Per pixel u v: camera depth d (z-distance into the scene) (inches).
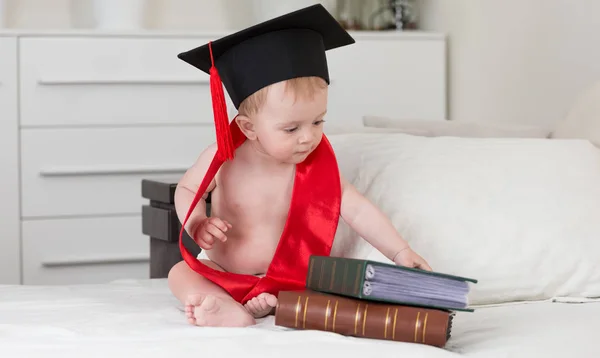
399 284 47.0
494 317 54.6
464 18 126.3
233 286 56.2
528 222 62.7
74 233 126.0
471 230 62.2
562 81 99.7
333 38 58.9
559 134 81.0
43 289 68.3
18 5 140.1
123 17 129.9
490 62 118.3
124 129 125.3
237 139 58.9
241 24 148.5
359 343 44.7
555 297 61.5
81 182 125.6
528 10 107.3
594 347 45.8
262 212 58.8
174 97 126.3
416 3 143.1
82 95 123.9
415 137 71.9
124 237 127.4
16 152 122.7
